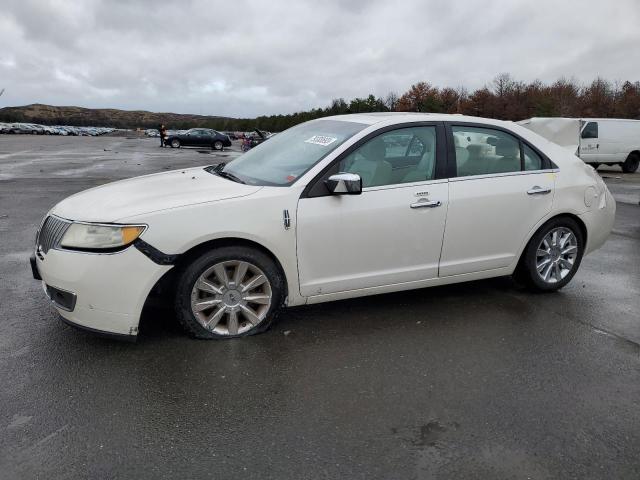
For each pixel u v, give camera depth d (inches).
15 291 183.8
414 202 160.7
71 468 95.7
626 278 221.6
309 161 156.5
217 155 1101.1
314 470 97.0
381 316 170.1
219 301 145.3
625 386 130.6
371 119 168.7
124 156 1015.6
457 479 95.8
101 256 130.0
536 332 161.2
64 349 140.3
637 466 101.0
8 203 381.1
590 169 202.4
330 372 133.3
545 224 187.9
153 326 155.3
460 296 190.9
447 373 134.6
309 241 149.3
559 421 114.8
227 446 103.3
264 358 139.0
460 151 171.5
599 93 2977.4
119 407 115.0
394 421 113.0
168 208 135.9
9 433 104.8
